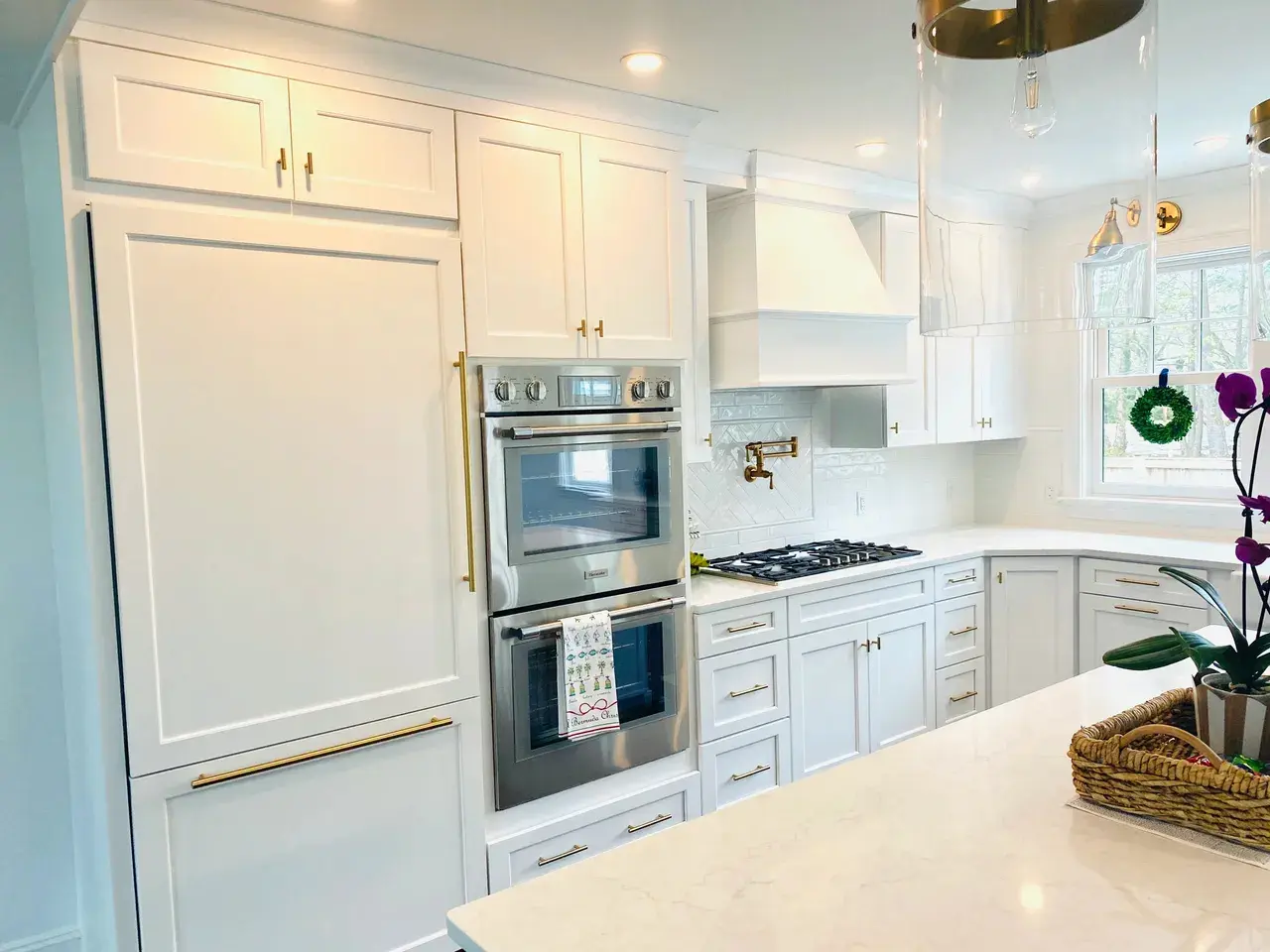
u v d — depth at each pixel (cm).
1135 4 113
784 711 327
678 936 108
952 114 120
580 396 273
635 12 215
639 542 288
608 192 276
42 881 251
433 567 241
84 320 192
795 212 354
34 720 247
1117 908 110
